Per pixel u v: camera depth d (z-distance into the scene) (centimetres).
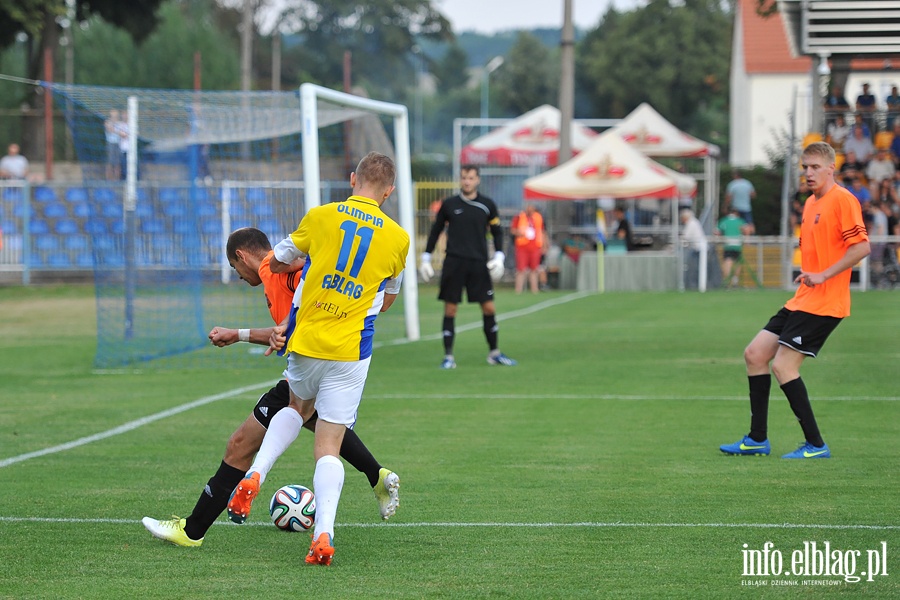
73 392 2358
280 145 4506
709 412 2028
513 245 6444
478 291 2708
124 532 1224
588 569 1070
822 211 1571
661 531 1210
